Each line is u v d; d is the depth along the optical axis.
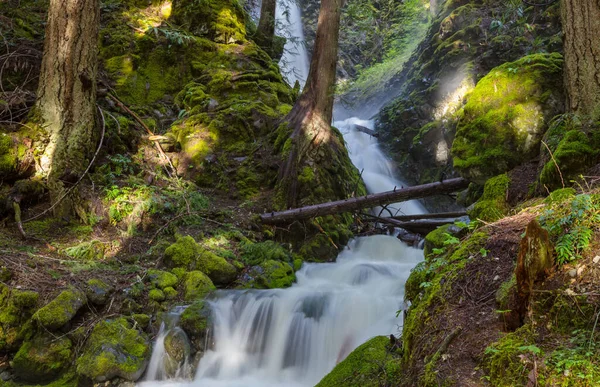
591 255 3.09
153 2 11.74
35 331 5.29
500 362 2.78
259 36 12.78
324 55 9.20
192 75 10.71
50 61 7.49
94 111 8.00
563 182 4.68
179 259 6.75
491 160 6.07
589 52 5.25
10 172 7.05
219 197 8.77
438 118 12.20
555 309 2.93
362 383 3.90
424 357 3.27
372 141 13.68
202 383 5.49
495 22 9.81
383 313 5.84
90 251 6.71
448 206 11.58
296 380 5.54
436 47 13.38
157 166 8.75
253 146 9.38
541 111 5.98
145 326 5.79
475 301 3.42
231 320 6.01
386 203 7.96
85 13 7.62
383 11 18.97
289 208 8.50
